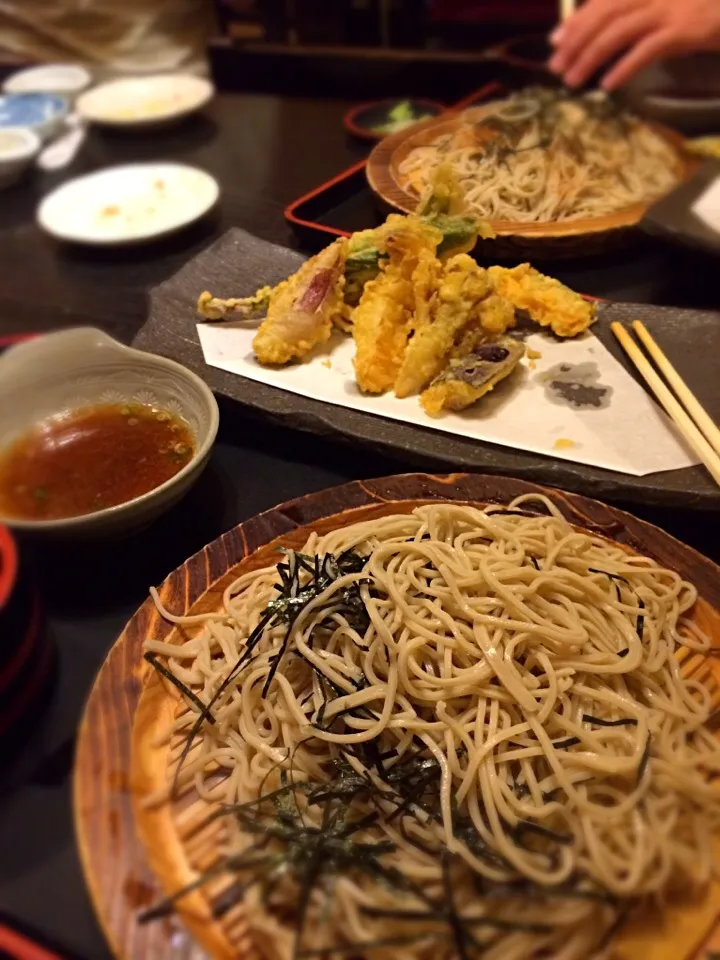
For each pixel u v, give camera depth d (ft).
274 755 0.89
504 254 1.86
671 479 1.22
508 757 0.87
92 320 1.79
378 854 0.80
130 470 1.23
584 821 0.81
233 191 2.39
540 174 2.22
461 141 2.38
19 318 1.80
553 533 1.08
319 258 1.60
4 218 2.26
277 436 1.47
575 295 1.60
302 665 0.97
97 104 2.84
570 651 0.95
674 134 2.35
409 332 1.55
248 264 1.85
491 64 2.87
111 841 0.76
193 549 1.21
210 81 3.33
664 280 1.83
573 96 2.48
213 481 1.35
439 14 3.55
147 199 2.18
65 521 1.03
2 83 3.23
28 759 0.91
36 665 0.94
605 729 0.89
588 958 0.73
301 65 3.07
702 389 1.41
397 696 0.91
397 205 1.96
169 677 0.92
